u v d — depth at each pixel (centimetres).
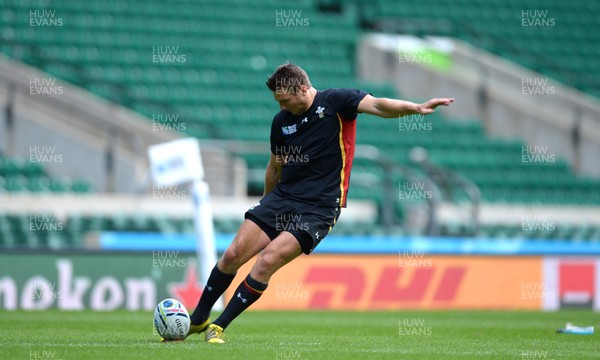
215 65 8475
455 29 9869
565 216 7375
